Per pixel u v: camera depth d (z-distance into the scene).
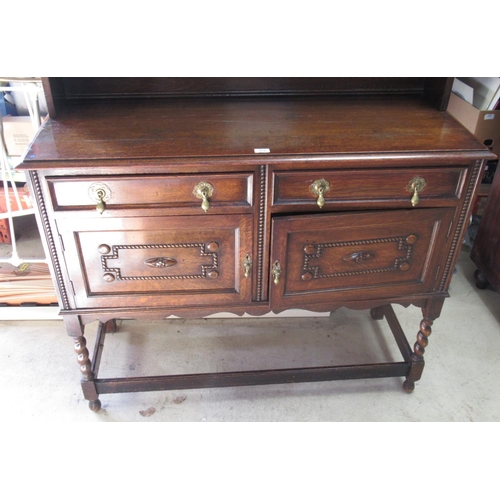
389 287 1.34
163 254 1.21
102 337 1.61
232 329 1.81
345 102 1.46
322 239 1.21
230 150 1.12
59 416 1.49
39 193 1.10
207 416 1.50
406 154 1.13
